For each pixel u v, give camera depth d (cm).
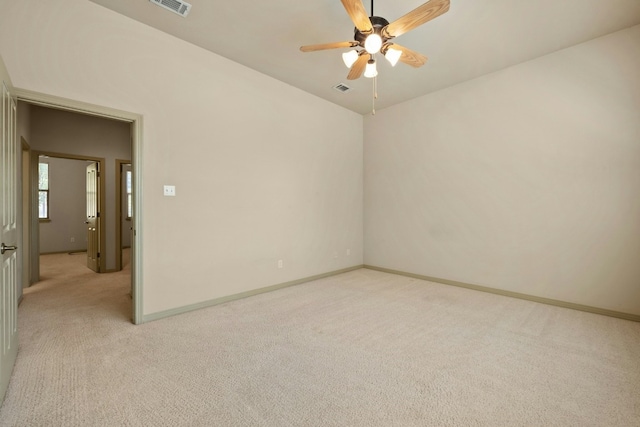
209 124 338
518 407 171
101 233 506
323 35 307
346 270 525
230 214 359
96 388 184
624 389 188
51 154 465
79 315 308
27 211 416
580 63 329
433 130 457
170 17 280
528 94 365
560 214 346
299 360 222
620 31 305
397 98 478
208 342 250
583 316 315
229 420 159
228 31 301
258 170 387
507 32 303
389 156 516
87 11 260
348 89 442
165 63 304
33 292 390
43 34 240
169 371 205
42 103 242
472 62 365
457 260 434
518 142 374
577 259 335
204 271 336
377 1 255
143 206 291
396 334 268
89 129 502
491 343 251
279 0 255
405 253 496
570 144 337
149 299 295
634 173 302
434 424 157
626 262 307
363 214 559
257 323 292
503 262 389
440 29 296
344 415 163
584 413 166
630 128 303
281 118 414
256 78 383
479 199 410
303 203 448
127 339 254
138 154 288
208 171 338
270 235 403
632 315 303
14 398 174
